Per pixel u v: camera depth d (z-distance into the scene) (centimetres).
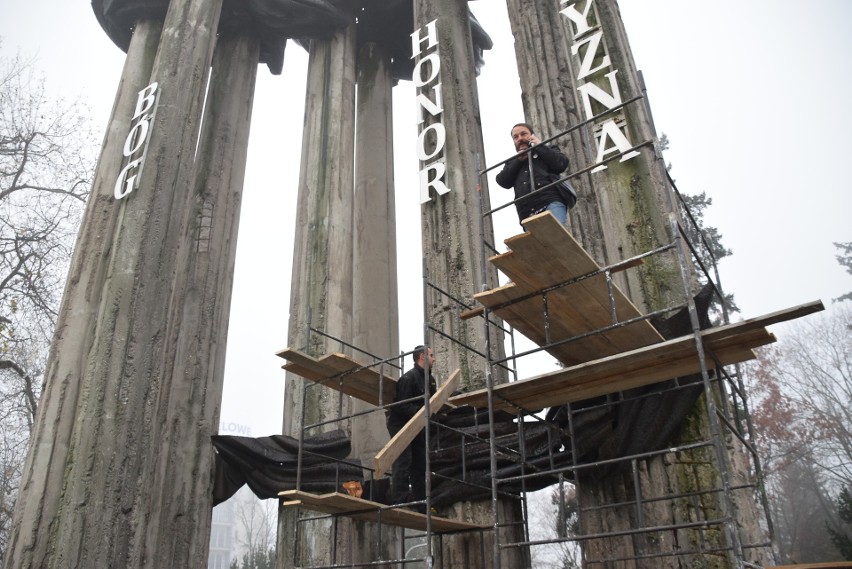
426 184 1241
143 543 1142
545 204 664
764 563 698
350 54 1952
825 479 3769
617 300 623
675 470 733
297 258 1639
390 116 2136
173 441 1419
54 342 1258
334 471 1223
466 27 1473
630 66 1024
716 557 682
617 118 966
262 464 1309
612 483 788
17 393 2075
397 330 1839
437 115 1314
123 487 1137
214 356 1584
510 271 590
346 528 1178
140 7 1709
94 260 1328
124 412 1184
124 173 1416
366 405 1593
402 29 2177
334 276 1562
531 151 680
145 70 1634
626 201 895
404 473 823
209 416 1497
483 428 966
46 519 1077
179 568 1305
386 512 750
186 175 1476
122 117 1548
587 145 982
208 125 1836
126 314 1259
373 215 1936
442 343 1080
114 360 1216
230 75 1914
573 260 574
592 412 818
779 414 3438
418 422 704
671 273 825
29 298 2116
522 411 718
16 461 2109
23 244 2155
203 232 1688
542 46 1216
